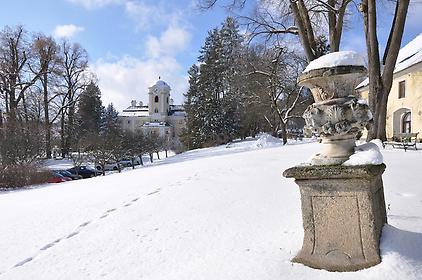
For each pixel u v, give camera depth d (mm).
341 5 19953
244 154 22047
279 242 4812
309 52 19969
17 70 47562
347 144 4090
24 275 4867
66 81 54750
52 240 6223
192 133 62844
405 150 17359
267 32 23500
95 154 37406
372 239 3795
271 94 43062
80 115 67750
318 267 3936
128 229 6340
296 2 19781
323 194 3979
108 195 9914
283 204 6938
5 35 46906
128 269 4727
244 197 7848
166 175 13422
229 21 45281
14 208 9836
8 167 25484
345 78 3980
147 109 119625
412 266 3627
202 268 4344
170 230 6055
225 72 63062
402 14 18578
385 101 19234
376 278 3549
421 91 26578
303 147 24391
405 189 7707
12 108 46031
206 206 7355
